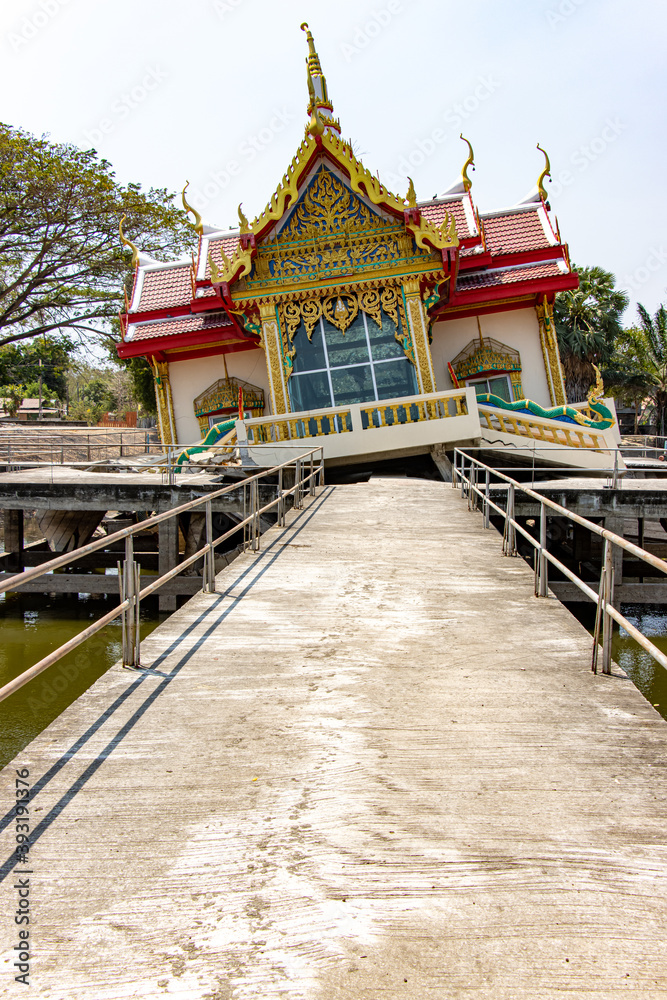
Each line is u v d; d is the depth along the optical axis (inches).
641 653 437.7
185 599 534.6
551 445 578.6
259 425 590.2
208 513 262.4
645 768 133.4
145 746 142.9
